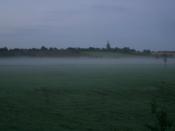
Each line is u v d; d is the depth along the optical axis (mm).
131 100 24984
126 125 16219
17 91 30984
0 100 24891
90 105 22547
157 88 32438
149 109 20484
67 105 22594
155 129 5012
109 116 18516
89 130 15258
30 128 15609
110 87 34062
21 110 20594
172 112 18750
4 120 17422
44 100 25156
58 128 15617
